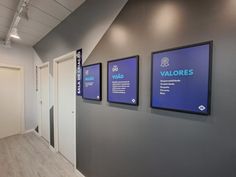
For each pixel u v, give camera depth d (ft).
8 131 12.92
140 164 4.58
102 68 5.94
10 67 12.83
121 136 5.20
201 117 3.27
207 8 3.13
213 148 3.11
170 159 3.84
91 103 6.59
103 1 5.81
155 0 4.05
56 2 6.94
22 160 8.84
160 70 3.91
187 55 3.40
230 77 2.87
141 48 4.45
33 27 9.69
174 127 3.74
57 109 9.95
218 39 2.99
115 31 5.32
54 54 9.91
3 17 8.45
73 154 8.35
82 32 7.06
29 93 14.12
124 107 5.05
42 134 12.83
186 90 3.43
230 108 2.88
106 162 5.88
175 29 3.64
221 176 3.02
